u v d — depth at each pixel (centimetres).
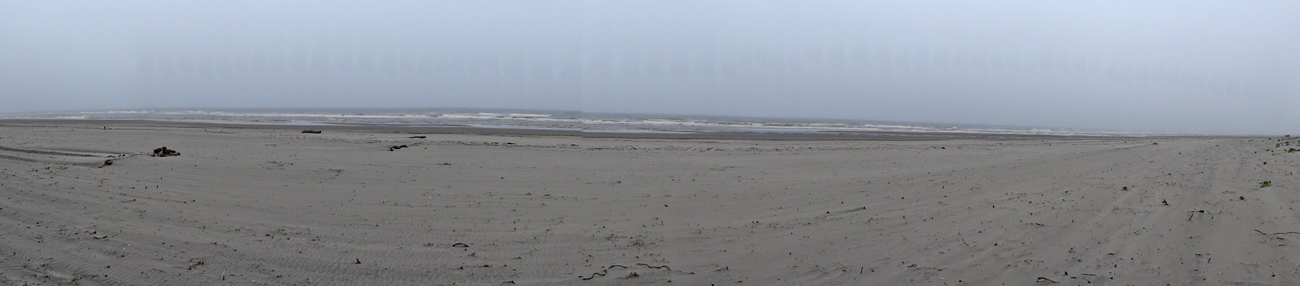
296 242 676
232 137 2181
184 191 949
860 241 686
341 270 580
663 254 649
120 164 1178
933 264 589
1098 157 1571
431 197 977
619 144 2262
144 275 551
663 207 916
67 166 1155
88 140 1927
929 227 741
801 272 580
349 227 756
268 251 637
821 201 953
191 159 1312
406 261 614
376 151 1705
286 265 592
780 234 731
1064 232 681
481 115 7756
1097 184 1016
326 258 618
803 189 1080
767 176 1273
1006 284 527
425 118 5894
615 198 993
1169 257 566
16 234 663
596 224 795
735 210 891
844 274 569
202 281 540
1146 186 952
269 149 1716
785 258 628
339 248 657
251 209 845
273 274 564
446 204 920
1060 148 2078
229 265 587
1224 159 1318
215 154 1515
